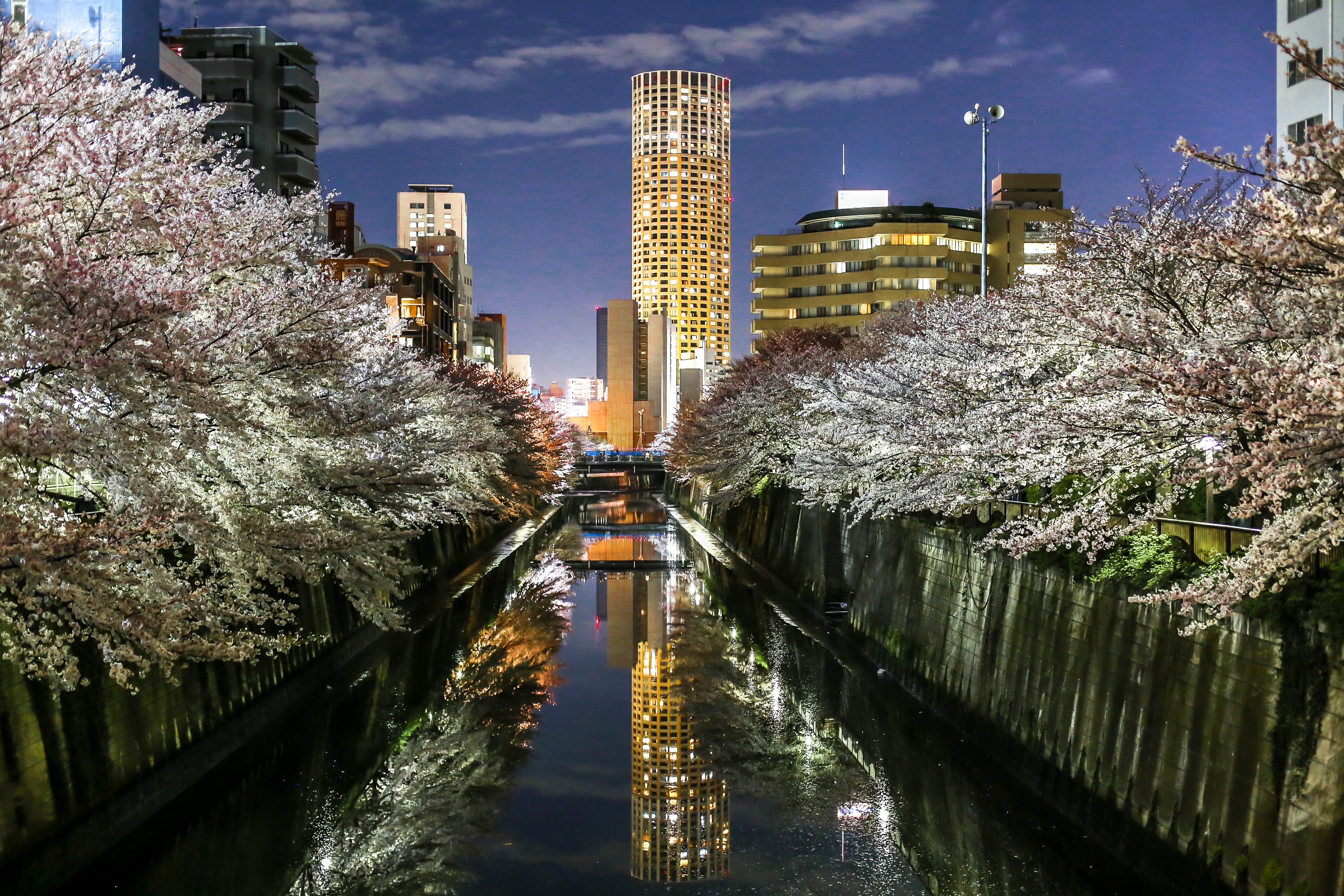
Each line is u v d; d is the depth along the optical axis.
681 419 95.75
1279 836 11.53
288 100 79.12
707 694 27.92
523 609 42.09
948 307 26.80
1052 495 18.42
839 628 34.88
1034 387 18.50
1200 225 15.98
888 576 29.48
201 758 19.00
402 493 20.00
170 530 11.46
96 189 12.03
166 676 17.83
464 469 39.09
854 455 28.12
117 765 16.09
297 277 18.23
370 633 32.16
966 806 17.80
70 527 11.23
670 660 32.41
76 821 14.84
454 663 31.52
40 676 11.90
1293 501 13.07
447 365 57.75
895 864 16.12
